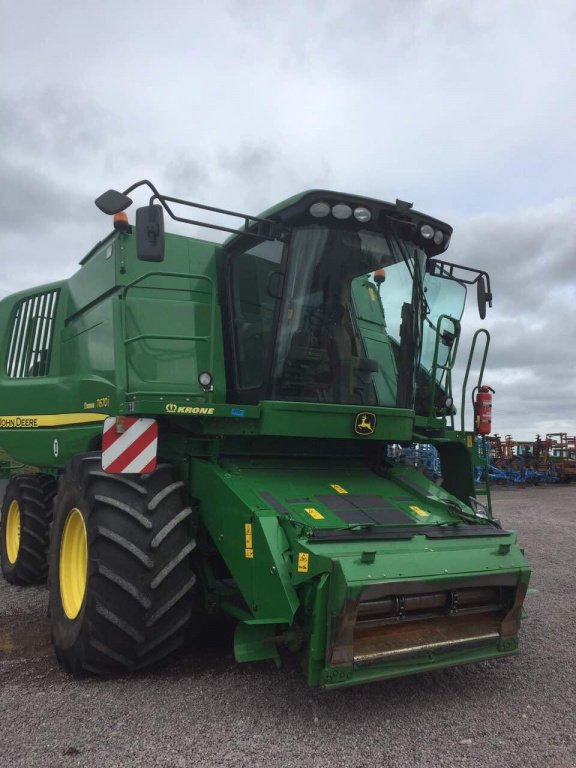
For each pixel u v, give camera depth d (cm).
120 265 511
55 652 439
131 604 386
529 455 2578
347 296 475
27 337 702
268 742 312
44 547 688
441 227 497
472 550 374
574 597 626
